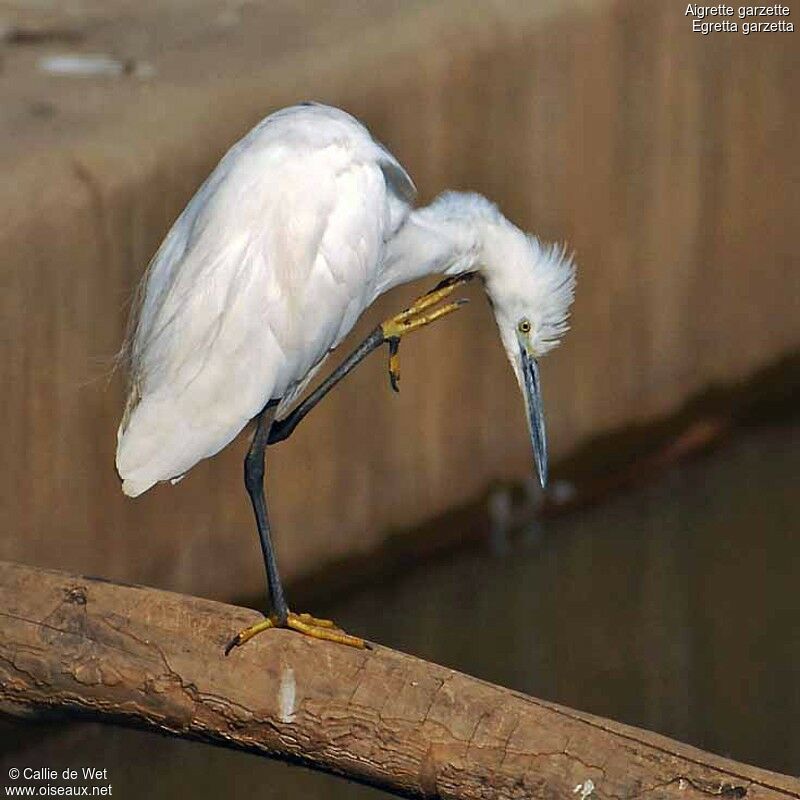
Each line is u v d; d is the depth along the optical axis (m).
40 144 11.44
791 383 16.02
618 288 14.37
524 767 5.51
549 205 13.68
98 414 11.42
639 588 14.22
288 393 7.81
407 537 13.32
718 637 13.86
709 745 13.03
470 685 5.73
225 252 7.43
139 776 11.84
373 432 12.88
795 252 15.73
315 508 12.66
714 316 15.20
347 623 13.09
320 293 7.59
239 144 7.83
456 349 13.21
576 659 13.66
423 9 13.26
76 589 6.26
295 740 5.91
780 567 14.53
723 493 15.13
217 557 12.27
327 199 7.59
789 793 5.18
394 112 12.52
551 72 13.42
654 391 14.86
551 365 13.99
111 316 11.35
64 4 14.22
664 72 14.23
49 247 10.98
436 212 8.42
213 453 7.37
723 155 14.91
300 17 13.55
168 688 6.05
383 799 11.97
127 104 12.08
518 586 13.96
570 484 14.36
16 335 10.96
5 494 11.11
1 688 6.29
